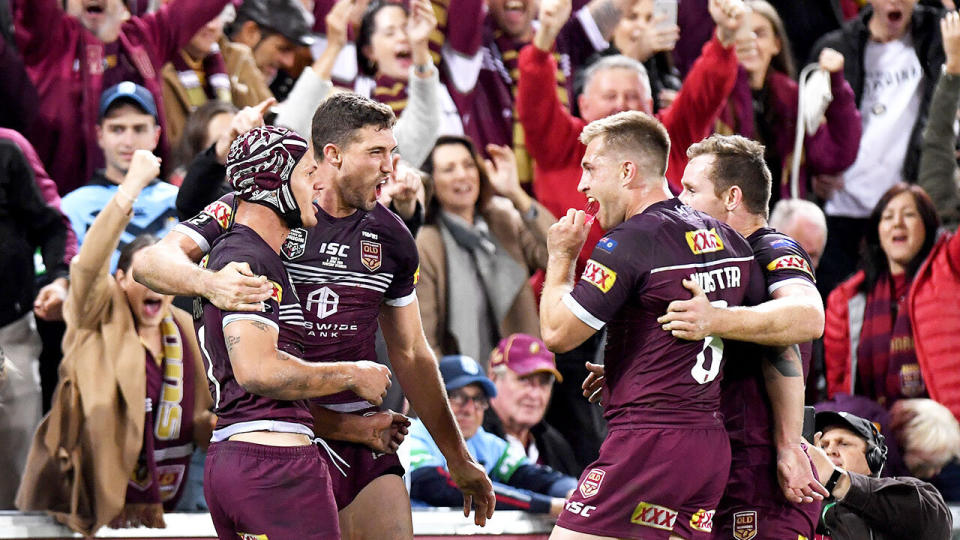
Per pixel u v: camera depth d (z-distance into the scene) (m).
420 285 19.52
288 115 19.56
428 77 20.00
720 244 12.98
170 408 16.28
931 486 15.07
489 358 19.89
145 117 18.80
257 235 11.73
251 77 21.52
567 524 12.81
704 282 12.71
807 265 13.51
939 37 25.33
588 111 21.22
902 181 25.06
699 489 12.69
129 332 15.92
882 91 25.36
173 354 16.41
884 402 21.73
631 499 12.60
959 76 23.97
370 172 12.61
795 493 13.14
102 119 18.70
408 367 13.81
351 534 13.24
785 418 13.32
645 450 12.60
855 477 14.56
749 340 12.68
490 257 20.09
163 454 16.27
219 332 11.61
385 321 13.66
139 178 15.75
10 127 18.97
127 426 15.56
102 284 15.73
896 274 22.06
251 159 11.64
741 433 13.47
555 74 20.77
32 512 15.45
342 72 22.02
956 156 24.72
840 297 22.44
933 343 21.39
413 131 20.16
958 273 21.70
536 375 18.95
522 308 20.27
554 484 17.78
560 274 13.20
